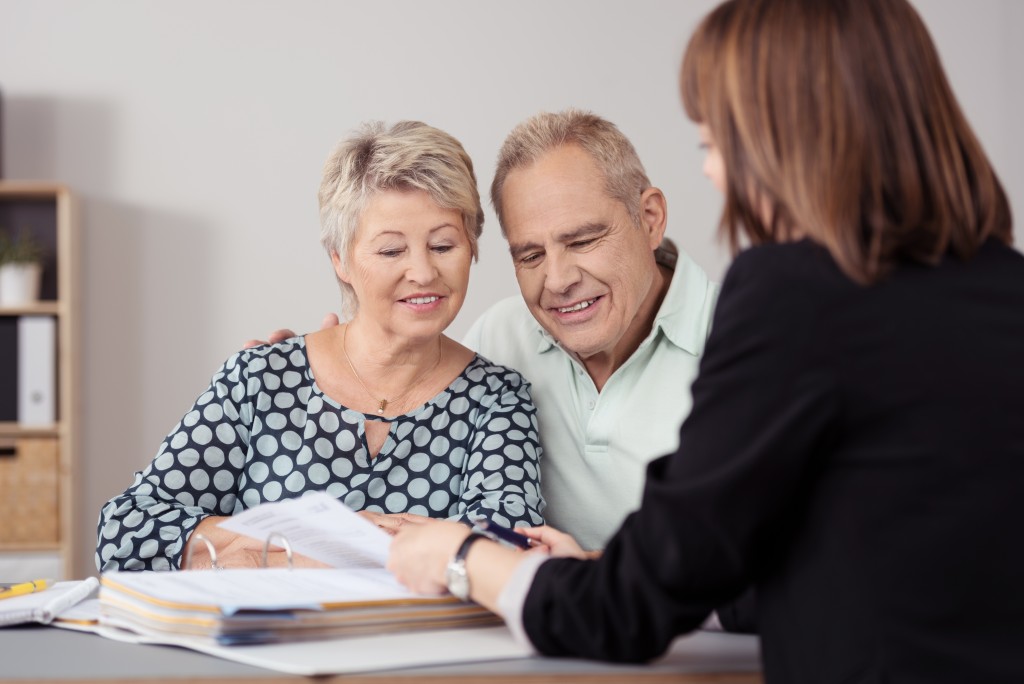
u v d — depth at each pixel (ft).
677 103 15.23
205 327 15.39
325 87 15.46
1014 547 2.86
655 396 5.86
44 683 3.10
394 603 3.67
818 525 3.00
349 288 5.84
